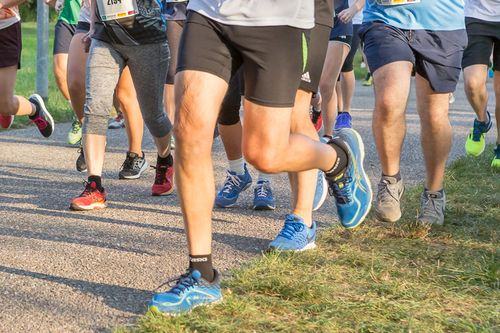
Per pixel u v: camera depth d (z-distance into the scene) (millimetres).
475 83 8695
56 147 10219
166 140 7105
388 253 5293
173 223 6227
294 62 4172
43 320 4125
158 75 6820
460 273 4820
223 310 4160
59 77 10102
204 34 4090
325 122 8852
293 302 4305
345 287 4602
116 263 5125
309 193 5398
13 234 5812
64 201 6992
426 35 5586
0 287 4625
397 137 5625
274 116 4168
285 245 5270
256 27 4070
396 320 4102
